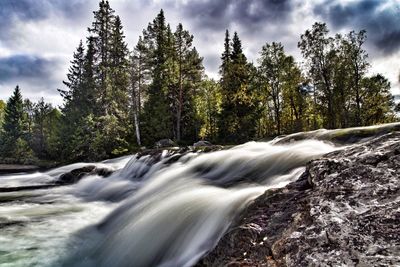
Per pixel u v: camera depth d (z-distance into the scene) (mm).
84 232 6672
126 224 6059
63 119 41844
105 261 5141
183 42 39594
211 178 8398
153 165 13273
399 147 3309
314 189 3369
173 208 5512
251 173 7418
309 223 2797
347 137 8508
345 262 2174
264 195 3965
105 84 34656
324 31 40594
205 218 4633
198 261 3486
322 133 9422
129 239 5316
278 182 5891
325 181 3336
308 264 2328
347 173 3254
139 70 38250
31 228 7008
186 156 12156
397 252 2062
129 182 12594
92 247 5695
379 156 3305
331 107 41531
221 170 8750
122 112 34219
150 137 40375
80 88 41781
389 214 2408
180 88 39281
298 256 2473
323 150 7211
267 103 49625
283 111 52969
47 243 5961
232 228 3645
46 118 55969
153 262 4590
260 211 3580
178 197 6160
